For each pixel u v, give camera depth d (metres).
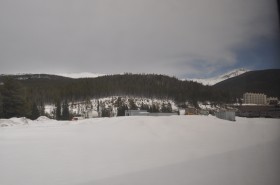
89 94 101.81
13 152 13.77
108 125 25.53
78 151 14.02
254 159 10.80
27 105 59.12
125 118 28.72
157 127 23.70
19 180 8.69
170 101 93.06
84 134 22.09
